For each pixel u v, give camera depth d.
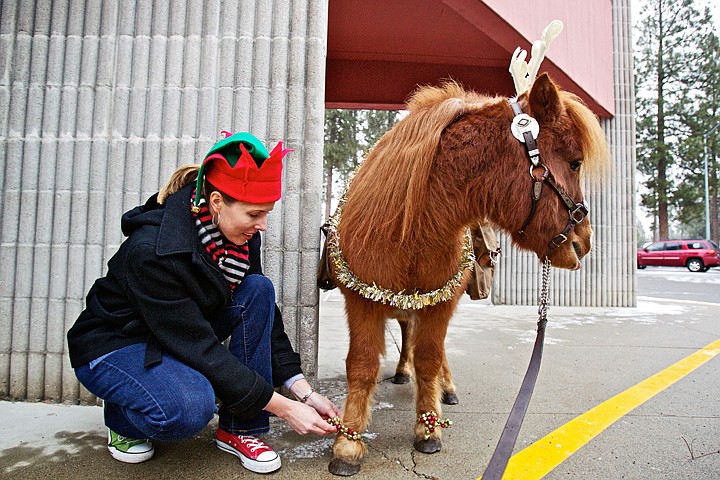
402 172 1.78
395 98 6.52
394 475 1.78
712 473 1.81
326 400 1.90
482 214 1.83
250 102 2.61
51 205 2.59
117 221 2.60
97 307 1.67
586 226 1.82
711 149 25.78
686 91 26.31
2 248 2.57
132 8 2.65
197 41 2.63
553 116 1.72
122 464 1.81
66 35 2.64
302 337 2.53
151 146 2.62
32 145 2.60
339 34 5.48
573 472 1.82
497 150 1.76
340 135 19.75
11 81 2.63
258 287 1.87
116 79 2.63
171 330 1.56
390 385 2.94
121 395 1.57
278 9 2.60
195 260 1.57
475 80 6.42
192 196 1.68
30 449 1.93
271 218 2.55
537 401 2.66
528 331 4.84
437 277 1.91
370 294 1.85
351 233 1.92
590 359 3.65
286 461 1.89
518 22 4.68
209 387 1.57
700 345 4.18
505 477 1.78
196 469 1.79
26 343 2.55
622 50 7.06
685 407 2.57
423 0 4.69
